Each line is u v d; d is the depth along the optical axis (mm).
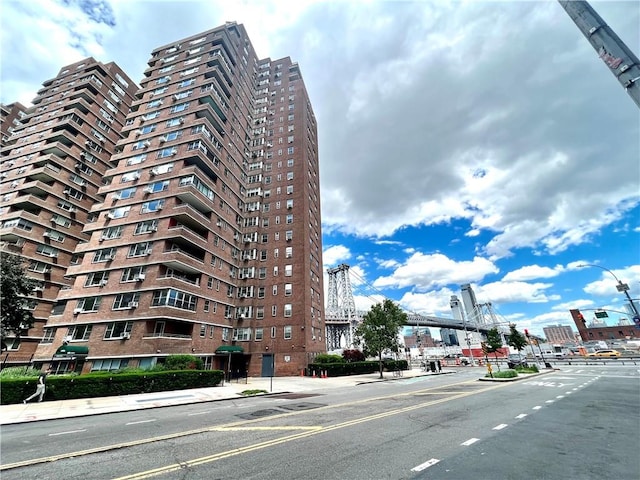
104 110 52219
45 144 45875
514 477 5254
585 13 5773
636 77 4875
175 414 12453
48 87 54250
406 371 41844
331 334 86188
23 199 39562
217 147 40125
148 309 27422
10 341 34906
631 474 5383
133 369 23359
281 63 60375
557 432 8328
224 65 45312
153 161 36562
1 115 60719
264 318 39094
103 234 33188
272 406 13867
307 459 6266
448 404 13320
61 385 16531
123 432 9148
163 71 46719
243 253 43312
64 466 6152
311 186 51375
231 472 5617
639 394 15398
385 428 8922
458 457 6293
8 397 14984
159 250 29906
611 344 86062
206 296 33312
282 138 51594
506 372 26922
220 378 24344
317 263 49125
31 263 38250
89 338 28062
